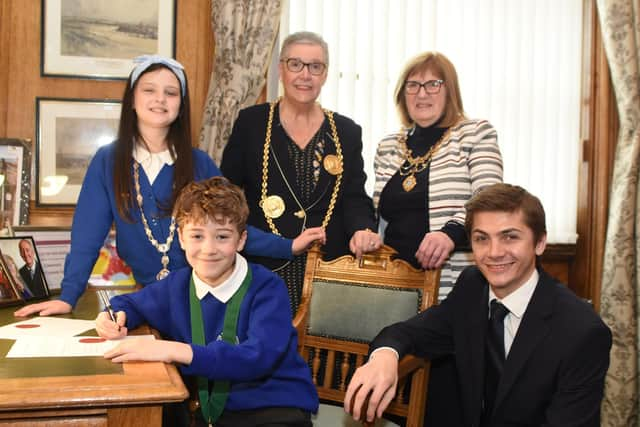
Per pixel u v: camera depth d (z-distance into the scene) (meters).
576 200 3.38
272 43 2.90
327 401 2.23
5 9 2.78
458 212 2.20
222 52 2.86
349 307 2.00
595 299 3.26
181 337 1.53
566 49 3.34
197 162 1.97
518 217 1.49
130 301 1.58
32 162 2.78
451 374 1.93
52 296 2.08
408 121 2.47
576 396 1.38
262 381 1.52
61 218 2.82
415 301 1.92
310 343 2.03
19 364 1.19
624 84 3.05
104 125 2.85
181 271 1.62
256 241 2.06
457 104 2.33
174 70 1.87
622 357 2.99
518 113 3.28
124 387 1.08
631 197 2.99
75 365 1.20
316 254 2.10
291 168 2.30
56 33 2.81
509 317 1.56
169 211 1.87
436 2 3.16
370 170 3.13
